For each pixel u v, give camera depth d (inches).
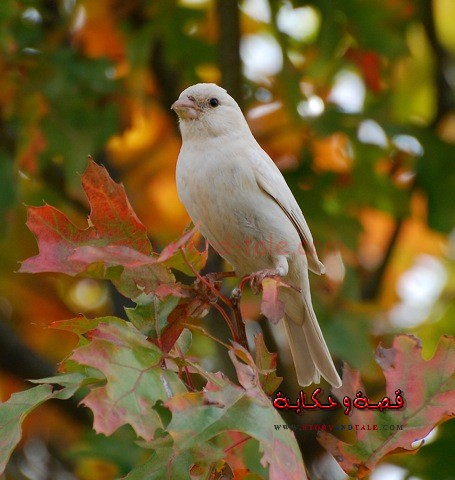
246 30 524.7
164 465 234.1
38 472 478.0
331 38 488.7
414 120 545.6
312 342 362.3
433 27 528.1
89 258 216.8
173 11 494.6
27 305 502.3
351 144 486.6
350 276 462.3
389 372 247.6
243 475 236.4
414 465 379.9
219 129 359.6
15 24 471.5
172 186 500.4
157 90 506.9
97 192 232.1
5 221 451.8
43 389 232.8
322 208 482.6
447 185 494.0
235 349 222.5
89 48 497.7
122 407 206.1
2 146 468.1
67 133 462.3
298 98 479.5
